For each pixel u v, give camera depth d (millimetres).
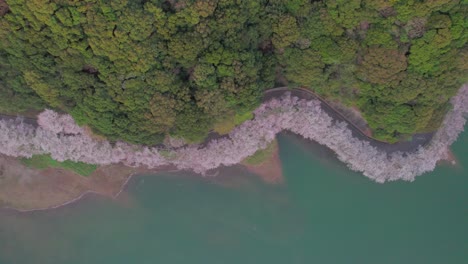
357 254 54188
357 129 52438
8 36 42250
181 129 48094
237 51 44312
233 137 51219
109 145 51188
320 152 53781
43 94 46844
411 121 48219
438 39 42406
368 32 43531
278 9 43938
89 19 40062
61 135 51344
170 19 41219
